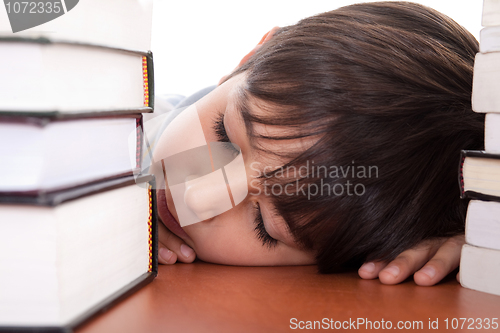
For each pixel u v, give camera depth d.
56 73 0.28
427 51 0.58
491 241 0.44
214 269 0.54
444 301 0.41
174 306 0.36
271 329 0.31
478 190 0.45
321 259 0.57
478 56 0.43
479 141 0.58
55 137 0.28
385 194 0.53
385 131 0.51
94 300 0.33
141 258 0.41
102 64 0.33
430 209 0.56
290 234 0.57
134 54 0.38
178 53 1.57
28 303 0.28
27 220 0.28
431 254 0.55
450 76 0.57
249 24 1.53
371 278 0.51
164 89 1.58
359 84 0.52
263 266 0.62
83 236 0.31
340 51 0.54
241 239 0.61
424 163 0.54
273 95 0.54
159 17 1.55
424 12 0.68
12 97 0.28
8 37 0.27
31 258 0.28
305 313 0.35
